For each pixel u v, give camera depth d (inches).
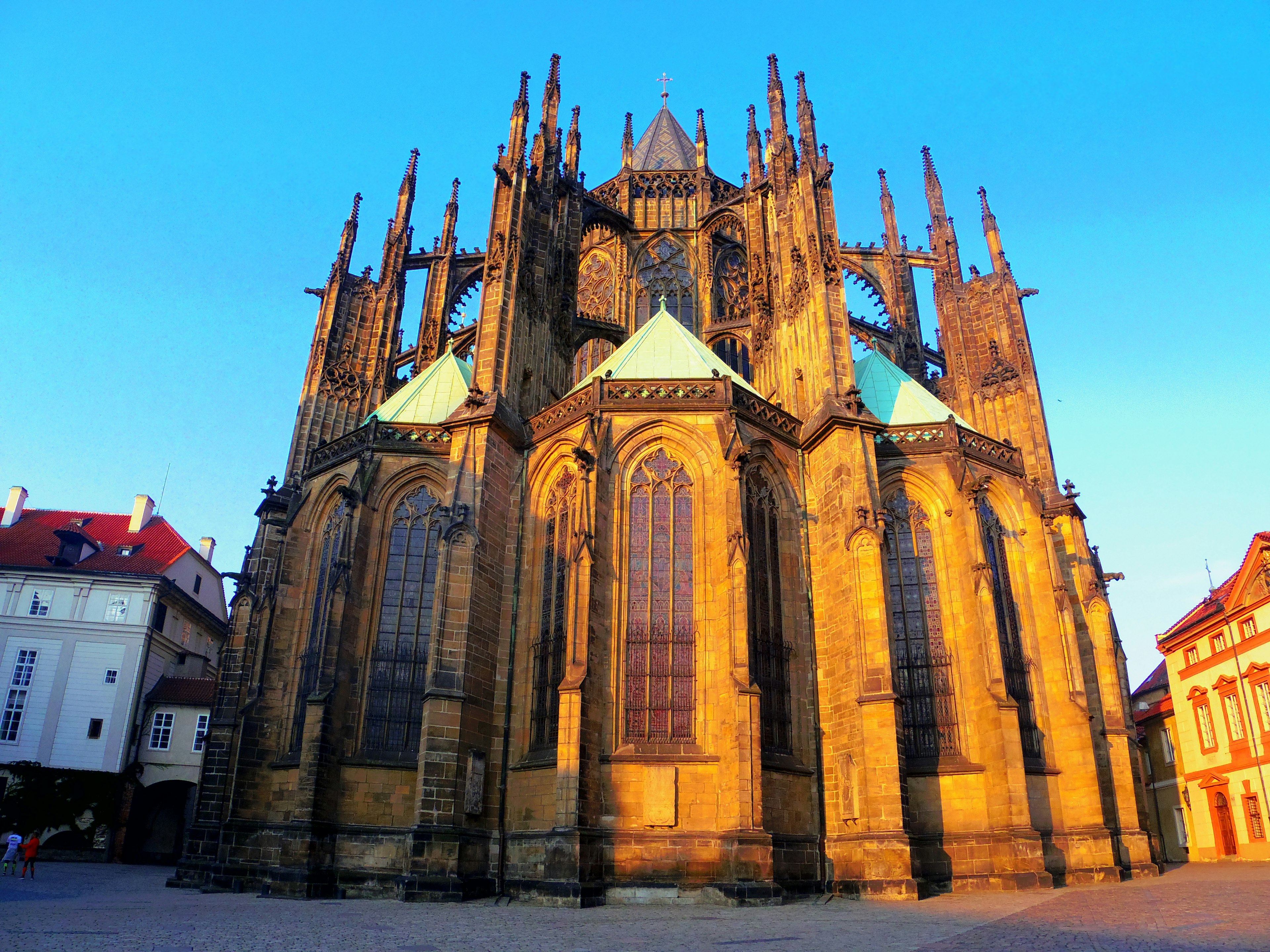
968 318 2349.9
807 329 1948.8
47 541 3535.9
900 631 1744.6
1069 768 1701.5
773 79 2279.8
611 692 1492.4
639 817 1398.9
